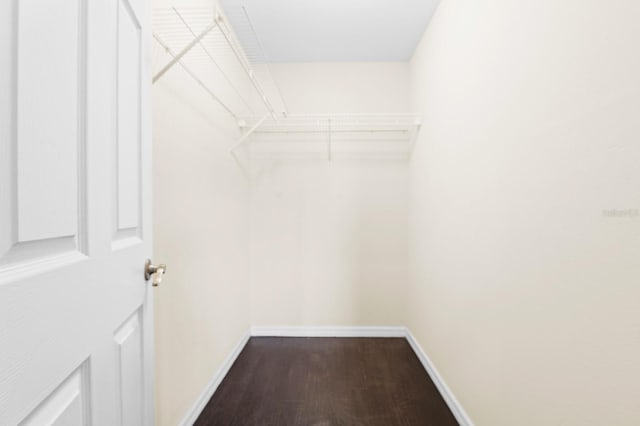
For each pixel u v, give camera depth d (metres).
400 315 2.67
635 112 0.66
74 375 0.56
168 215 1.30
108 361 0.65
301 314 2.69
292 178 2.68
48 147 0.49
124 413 0.73
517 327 1.08
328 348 2.42
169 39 1.31
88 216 0.59
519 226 1.07
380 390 1.84
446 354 1.76
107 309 0.65
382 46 2.43
